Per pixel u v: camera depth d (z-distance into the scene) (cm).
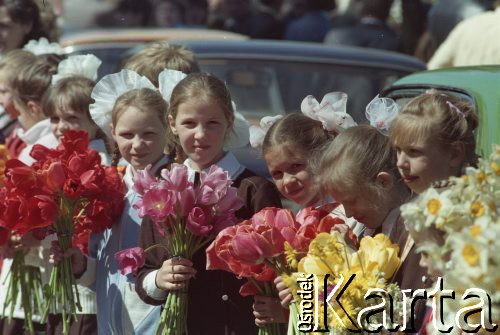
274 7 1961
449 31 1310
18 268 759
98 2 2002
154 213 635
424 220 486
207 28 1922
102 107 750
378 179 579
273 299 608
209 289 657
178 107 670
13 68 915
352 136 586
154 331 691
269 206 660
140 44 1349
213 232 644
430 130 557
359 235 620
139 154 714
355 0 1616
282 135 639
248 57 1159
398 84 783
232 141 714
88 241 738
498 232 462
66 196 707
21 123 931
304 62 1162
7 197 709
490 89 693
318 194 641
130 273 675
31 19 1145
